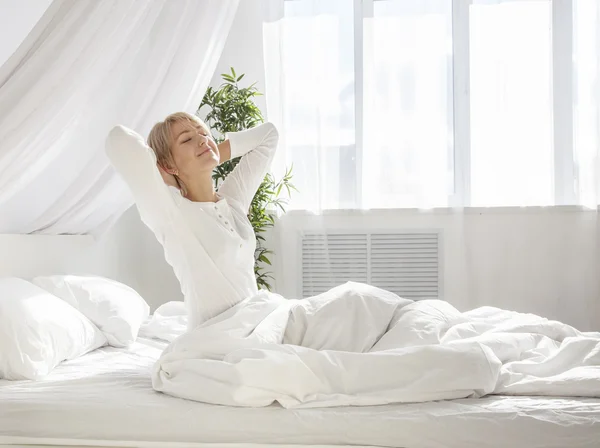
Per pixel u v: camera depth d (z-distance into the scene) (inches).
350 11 162.6
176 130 84.0
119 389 74.0
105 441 66.1
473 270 159.8
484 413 61.8
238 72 171.2
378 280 163.5
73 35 86.0
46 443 67.1
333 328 78.3
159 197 78.2
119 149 77.2
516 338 76.0
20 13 78.4
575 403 63.8
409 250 162.2
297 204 163.8
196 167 83.6
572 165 156.7
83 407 67.4
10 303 85.2
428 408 63.5
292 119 163.8
